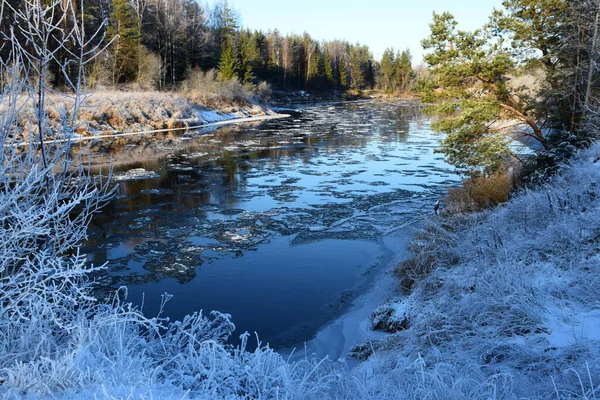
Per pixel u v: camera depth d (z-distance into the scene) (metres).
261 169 25.09
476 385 3.79
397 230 14.98
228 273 11.74
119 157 27.53
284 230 15.20
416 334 6.17
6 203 3.52
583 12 15.60
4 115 3.79
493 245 8.43
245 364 4.45
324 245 13.79
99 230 15.00
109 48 44.59
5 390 3.12
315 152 30.59
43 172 3.72
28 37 4.05
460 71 15.92
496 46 16.08
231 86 58.97
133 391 3.15
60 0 4.20
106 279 11.27
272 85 89.50
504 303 5.38
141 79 49.31
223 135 38.84
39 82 4.12
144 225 15.56
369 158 28.30
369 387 4.25
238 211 17.33
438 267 9.01
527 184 13.36
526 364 4.15
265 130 42.59
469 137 16.44
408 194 19.56
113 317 4.34
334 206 17.95
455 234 10.95
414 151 30.81
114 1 46.62
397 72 121.25
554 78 16.12
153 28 59.47
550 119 16.56
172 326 5.18
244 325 9.07
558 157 13.23
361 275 11.52
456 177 22.83
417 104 84.94
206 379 3.99
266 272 11.81
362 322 8.80
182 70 62.38
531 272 6.27
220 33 76.81
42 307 4.08
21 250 3.91
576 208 8.44
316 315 9.43
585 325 4.48
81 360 3.59
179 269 11.97
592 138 13.89
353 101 97.31
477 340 4.91
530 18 16.70
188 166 25.61
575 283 5.45
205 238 14.40
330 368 5.53
